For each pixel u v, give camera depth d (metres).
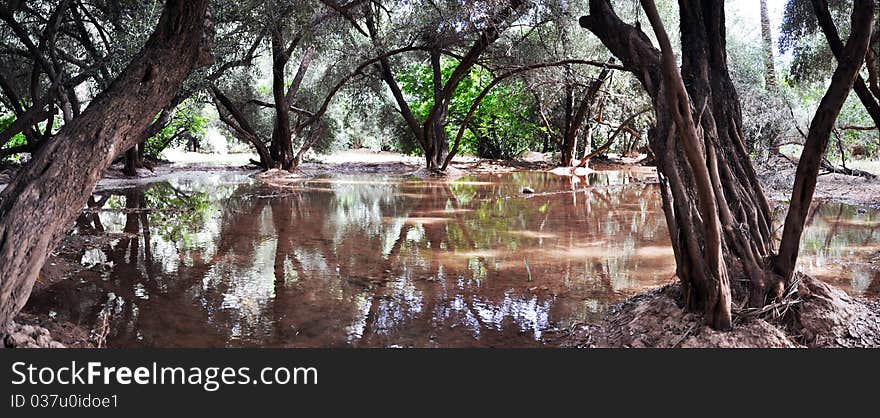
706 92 4.18
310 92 21.73
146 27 9.84
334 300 5.05
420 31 15.87
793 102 17.03
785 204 10.43
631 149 26.95
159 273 5.93
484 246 7.30
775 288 3.83
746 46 17.69
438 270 6.08
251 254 6.86
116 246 7.23
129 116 4.25
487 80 24.28
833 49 4.81
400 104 19.34
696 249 3.79
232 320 4.52
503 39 16.58
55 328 4.11
